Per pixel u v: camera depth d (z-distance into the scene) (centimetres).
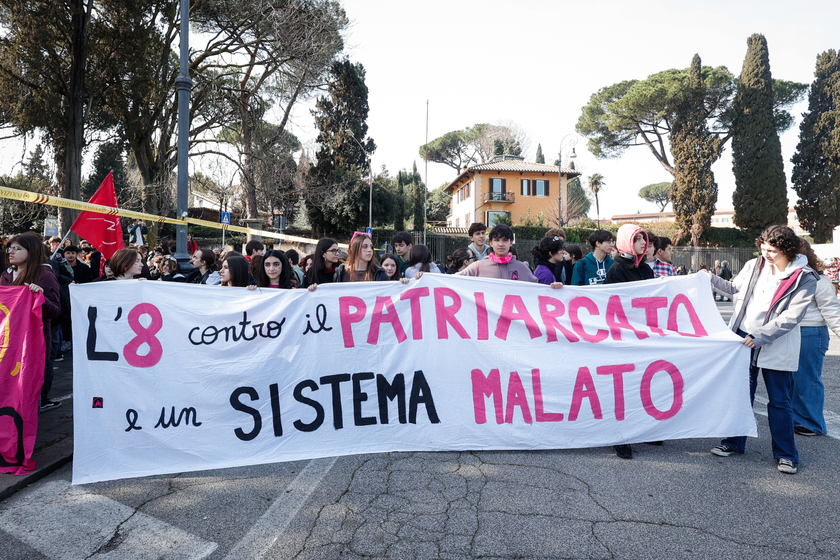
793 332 383
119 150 2234
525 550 267
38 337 369
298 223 4062
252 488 344
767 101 3419
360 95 3466
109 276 632
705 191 3491
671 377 421
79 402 361
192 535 284
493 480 356
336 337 416
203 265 621
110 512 312
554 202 4834
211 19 2233
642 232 471
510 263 535
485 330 429
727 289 461
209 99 2316
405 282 432
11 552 268
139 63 1909
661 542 277
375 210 3484
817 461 400
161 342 385
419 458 399
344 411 408
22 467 359
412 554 264
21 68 1800
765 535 285
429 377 420
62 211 1839
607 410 420
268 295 412
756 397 634
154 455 371
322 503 321
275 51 2325
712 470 378
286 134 2639
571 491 338
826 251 1931
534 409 418
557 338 430
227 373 392
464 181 5241
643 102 3612
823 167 3466
